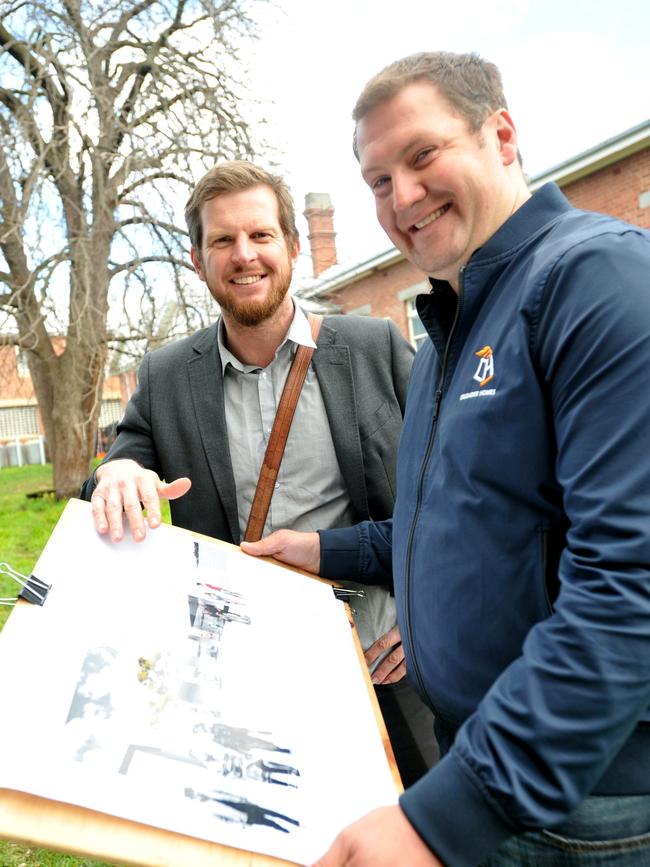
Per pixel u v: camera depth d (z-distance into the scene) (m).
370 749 1.08
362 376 1.86
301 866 0.83
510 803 0.73
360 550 1.59
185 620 1.16
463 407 1.04
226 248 1.68
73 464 11.31
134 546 1.29
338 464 1.83
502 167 1.11
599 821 0.90
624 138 9.62
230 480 1.82
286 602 1.37
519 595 0.97
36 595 1.04
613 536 0.78
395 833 0.76
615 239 0.89
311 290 11.90
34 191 8.58
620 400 0.80
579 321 0.85
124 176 8.98
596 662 0.74
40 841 0.75
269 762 0.95
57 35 9.10
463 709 1.04
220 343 1.86
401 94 1.05
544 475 0.94
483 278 1.08
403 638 1.20
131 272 9.19
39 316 9.45
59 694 0.91
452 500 1.04
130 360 10.78
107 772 0.83
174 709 0.97
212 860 0.79
